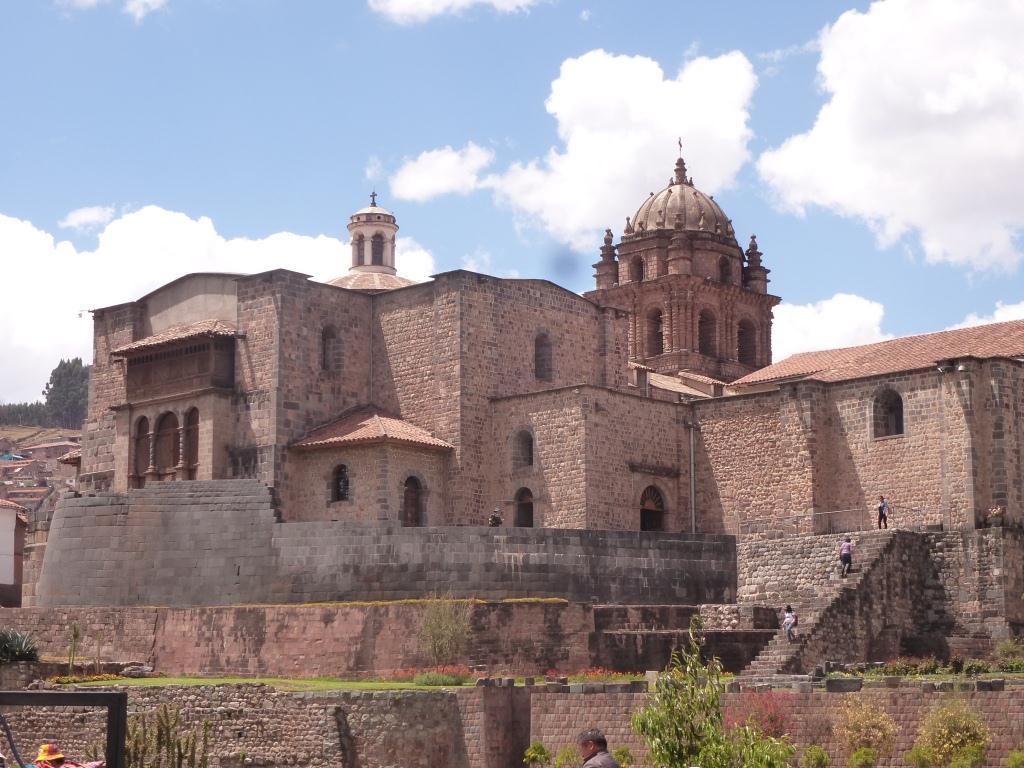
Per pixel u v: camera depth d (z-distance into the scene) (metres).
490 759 46.72
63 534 66.56
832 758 41.78
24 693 22.47
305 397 72.00
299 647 57.66
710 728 33.28
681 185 103.50
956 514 63.31
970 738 40.38
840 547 60.34
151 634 60.75
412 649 55.78
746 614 58.44
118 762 22.36
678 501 73.31
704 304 99.44
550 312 76.38
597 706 45.09
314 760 47.69
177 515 64.56
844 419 68.50
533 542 60.41
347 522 61.53
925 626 61.38
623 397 71.50
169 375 74.06
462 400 71.62
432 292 73.44
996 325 72.19
